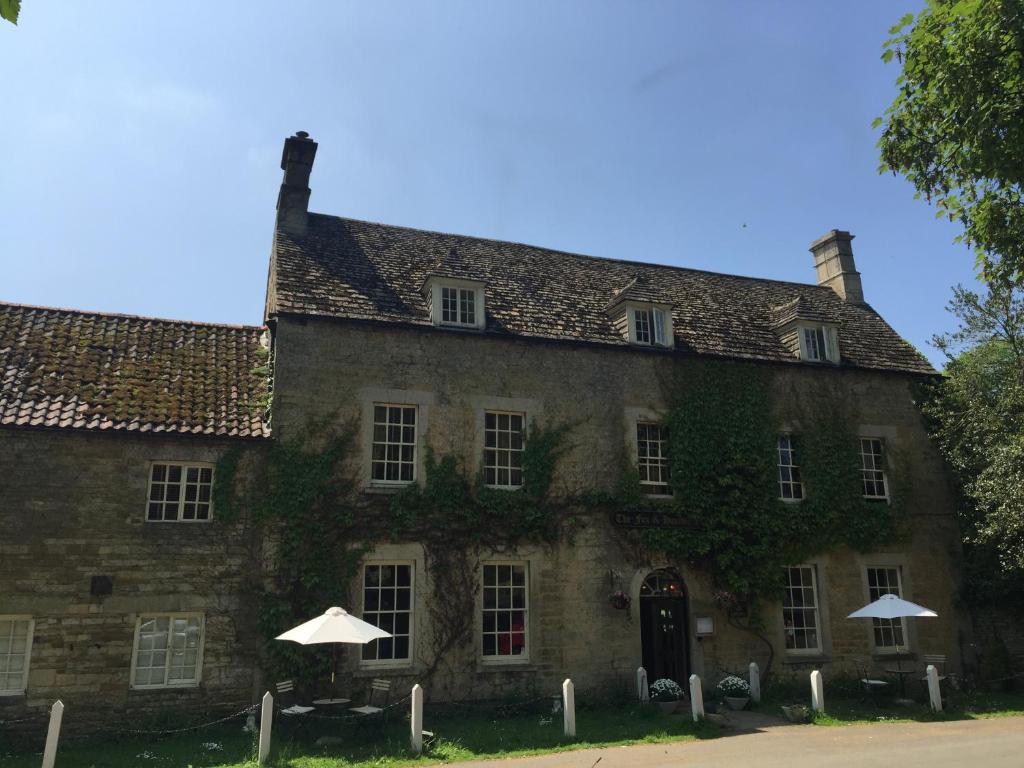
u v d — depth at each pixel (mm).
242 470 13641
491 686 14328
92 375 14055
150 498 13164
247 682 12828
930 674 14922
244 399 14586
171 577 12828
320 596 13461
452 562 14555
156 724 12219
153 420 13320
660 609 16219
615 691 15094
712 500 16797
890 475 18719
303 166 17750
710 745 11555
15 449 12500
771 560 16891
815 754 10789
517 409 15922
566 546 15500
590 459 16172
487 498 15023
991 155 8945
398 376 15156
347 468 14258
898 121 10188
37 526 12336
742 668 16203
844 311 22312
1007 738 11992
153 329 15922
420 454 14906
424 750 11227
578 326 17391
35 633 12008
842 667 17000
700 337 18500
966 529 18500
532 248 20641
